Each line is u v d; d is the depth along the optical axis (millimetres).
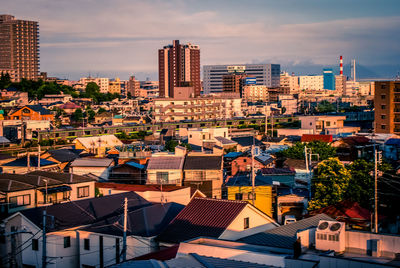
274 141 114188
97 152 100438
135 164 66250
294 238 28797
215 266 19938
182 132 133250
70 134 143750
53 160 80312
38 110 180625
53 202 47906
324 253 22422
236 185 54125
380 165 57000
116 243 35875
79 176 52281
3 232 38500
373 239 22953
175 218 36500
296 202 55906
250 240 29141
